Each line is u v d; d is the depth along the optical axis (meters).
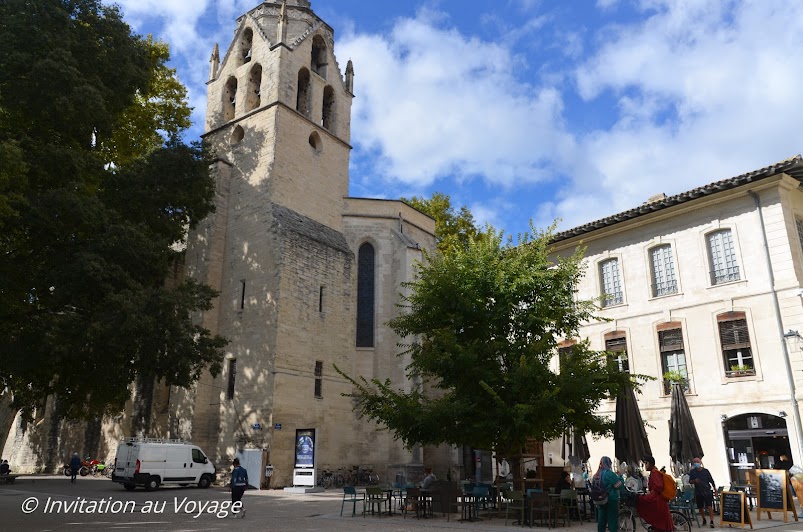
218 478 29.84
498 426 16.80
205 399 31.84
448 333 18.20
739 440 23.89
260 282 32.12
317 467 30.77
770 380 23.36
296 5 41.53
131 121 32.72
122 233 18.45
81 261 16.73
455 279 19.69
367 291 37.03
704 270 25.94
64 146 18.11
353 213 38.12
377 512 19.09
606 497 13.22
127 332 17.31
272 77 36.72
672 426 21.09
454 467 33.47
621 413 19.22
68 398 19.91
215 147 37.59
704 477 16.62
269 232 32.75
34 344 16.55
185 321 20.66
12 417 26.31
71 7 20.11
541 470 21.30
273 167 34.16
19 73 17.45
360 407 33.62
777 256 24.03
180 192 24.03
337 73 41.75
